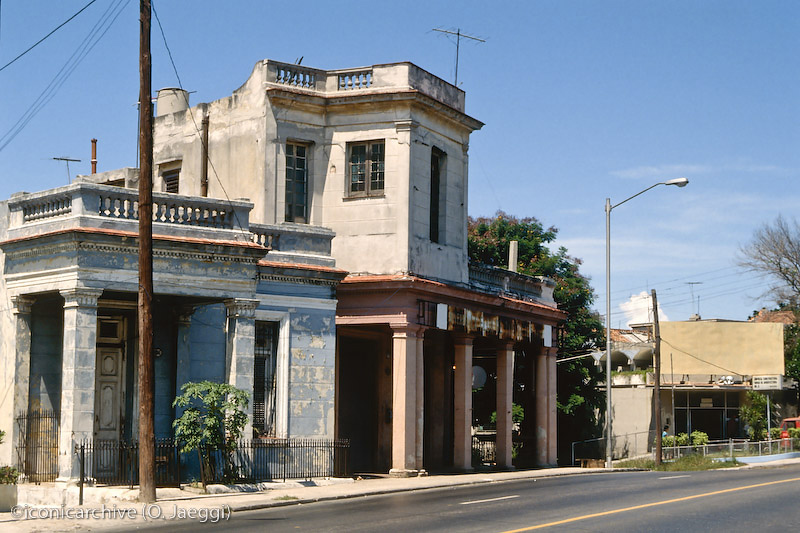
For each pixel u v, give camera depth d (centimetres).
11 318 2650
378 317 3328
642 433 5391
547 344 4247
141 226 2305
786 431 5500
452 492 2698
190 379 2786
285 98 3381
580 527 1842
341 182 3444
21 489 2483
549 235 6309
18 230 2650
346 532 1780
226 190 3522
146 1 2333
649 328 6838
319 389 3044
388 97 3381
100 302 2692
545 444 4197
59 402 2686
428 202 3506
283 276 2995
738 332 5950
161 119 3844
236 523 1966
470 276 3781
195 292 2627
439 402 3906
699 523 1919
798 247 6756
